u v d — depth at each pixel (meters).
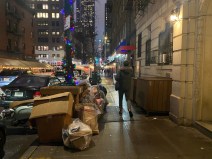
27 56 68.25
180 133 7.70
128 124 8.88
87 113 7.59
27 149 6.48
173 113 9.30
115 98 16.48
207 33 8.28
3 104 9.95
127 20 32.47
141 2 17.89
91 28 39.28
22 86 10.15
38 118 6.79
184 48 8.68
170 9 11.11
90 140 6.52
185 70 8.70
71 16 14.38
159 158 5.66
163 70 12.27
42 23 114.12
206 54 8.34
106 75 72.00
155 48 14.48
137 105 12.62
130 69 10.47
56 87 8.92
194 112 8.45
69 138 6.25
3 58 48.12
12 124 8.46
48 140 6.79
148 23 16.64
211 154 5.91
